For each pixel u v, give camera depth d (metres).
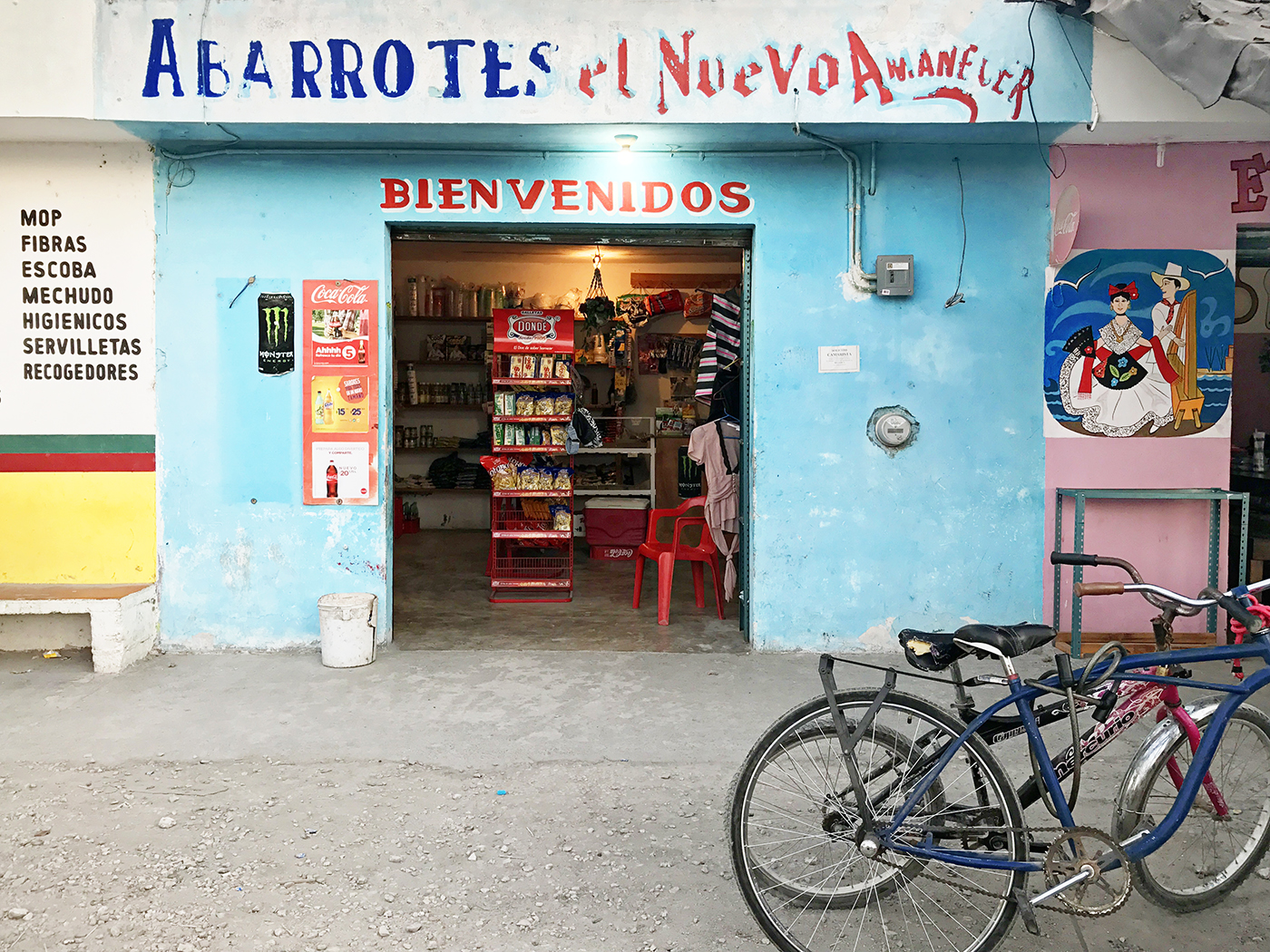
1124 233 5.16
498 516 6.95
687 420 9.92
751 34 4.56
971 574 5.26
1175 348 5.19
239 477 5.21
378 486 5.23
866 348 5.20
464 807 3.36
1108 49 4.57
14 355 5.14
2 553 5.21
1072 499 5.29
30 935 2.54
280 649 5.25
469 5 4.54
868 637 5.28
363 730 4.09
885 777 2.69
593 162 5.14
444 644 5.48
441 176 5.13
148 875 2.87
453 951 2.49
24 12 4.52
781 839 3.10
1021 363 5.21
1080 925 2.64
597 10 4.55
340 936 2.56
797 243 5.17
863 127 4.71
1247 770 2.83
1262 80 3.70
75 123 4.70
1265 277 6.85
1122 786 2.64
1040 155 5.12
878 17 4.55
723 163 5.14
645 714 4.28
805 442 5.23
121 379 5.16
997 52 4.57
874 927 2.64
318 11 4.54
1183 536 5.26
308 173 5.13
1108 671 2.43
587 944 2.53
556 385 6.78
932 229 5.17
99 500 5.20
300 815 3.29
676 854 3.03
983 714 2.43
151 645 5.18
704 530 6.33
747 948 2.52
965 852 2.39
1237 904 2.76
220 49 4.56
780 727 2.50
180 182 5.11
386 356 5.22
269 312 5.17
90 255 5.11
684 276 10.34
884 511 5.25
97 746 3.89
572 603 6.66
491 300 10.15
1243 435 6.98
